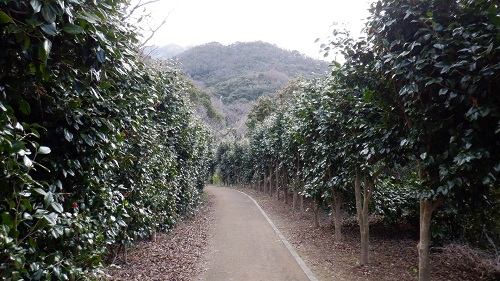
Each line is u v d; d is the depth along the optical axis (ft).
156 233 28.91
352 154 19.21
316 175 28.53
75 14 6.36
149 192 21.06
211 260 22.54
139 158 18.07
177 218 33.58
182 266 20.63
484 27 10.35
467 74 10.03
